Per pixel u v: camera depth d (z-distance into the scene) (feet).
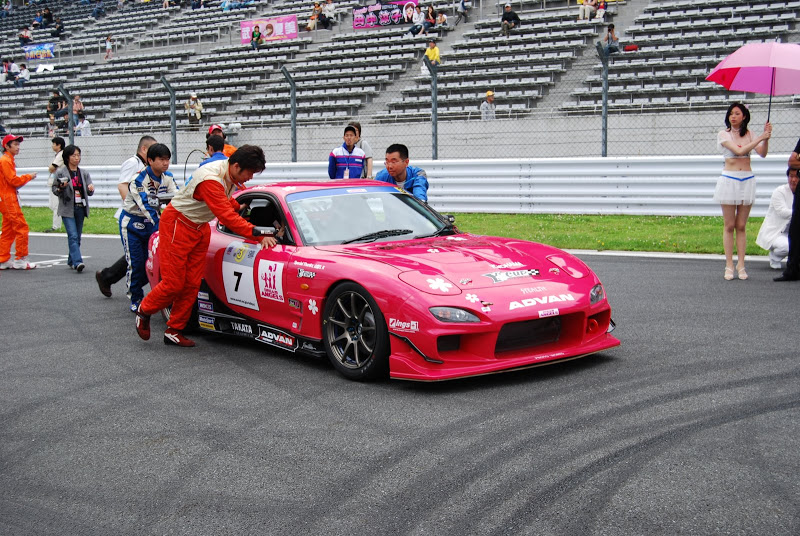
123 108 82.64
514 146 53.72
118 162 68.69
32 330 21.39
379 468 11.00
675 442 11.39
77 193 31.50
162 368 17.13
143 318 19.24
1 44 118.21
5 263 32.96
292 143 48.44
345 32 88.79
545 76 64.54
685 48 61.93
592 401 13.44
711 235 33.63
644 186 39.24
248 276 18.19
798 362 15.37
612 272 27.07
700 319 19.58
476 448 11.54
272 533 9.21
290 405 14.14
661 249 31.55
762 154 24.88
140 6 117.50
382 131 58.08
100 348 19.20
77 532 9.50
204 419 13.55
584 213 40.83
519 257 16.39
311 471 11.02
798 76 26.07
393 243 17.24
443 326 14.01
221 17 102.78
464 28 79.00
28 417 14.06
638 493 9.75
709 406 12.94
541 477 10.39
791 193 26.17
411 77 70.03
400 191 19.62
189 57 93.76
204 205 18.11
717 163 37.50
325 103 70.18
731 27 64.85
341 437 12.32
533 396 13.88
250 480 10.81
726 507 9.28
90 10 122.72
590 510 9.37
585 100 60.64
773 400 13.12
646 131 49.85
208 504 10.11
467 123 55.06
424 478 10.57
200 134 65.87
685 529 8.79
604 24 69.67
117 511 10.03
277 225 18.10
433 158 46.14
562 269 16.15
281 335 17.53
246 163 17.40
